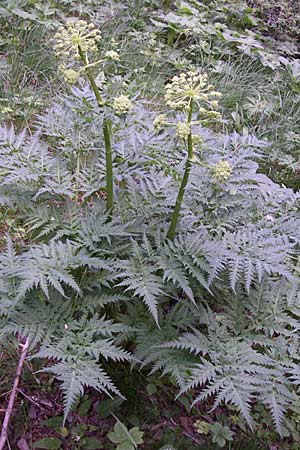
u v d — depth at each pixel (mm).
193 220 2826
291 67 5969
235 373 2406
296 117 5375
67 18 5855
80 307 2564
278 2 7664
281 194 3225
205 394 2314
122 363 2826
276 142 5059
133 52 5578
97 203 2857
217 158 2943
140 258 2537
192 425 2830
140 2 6586
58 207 2801
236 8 7172
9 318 2467
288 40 7281
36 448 2545
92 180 2887
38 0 5875
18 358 2785
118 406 2760
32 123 4422
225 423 2875
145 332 2623
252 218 3041
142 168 2975
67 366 2279
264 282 2867
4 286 2484
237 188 2918
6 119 4352
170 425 2797
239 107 5387
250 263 2521
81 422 2709
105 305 2830
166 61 5676
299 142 5020
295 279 2537
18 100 4531
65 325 2479
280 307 2789
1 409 2625
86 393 2820
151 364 2836
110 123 2439
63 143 2934
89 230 2648
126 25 6039
